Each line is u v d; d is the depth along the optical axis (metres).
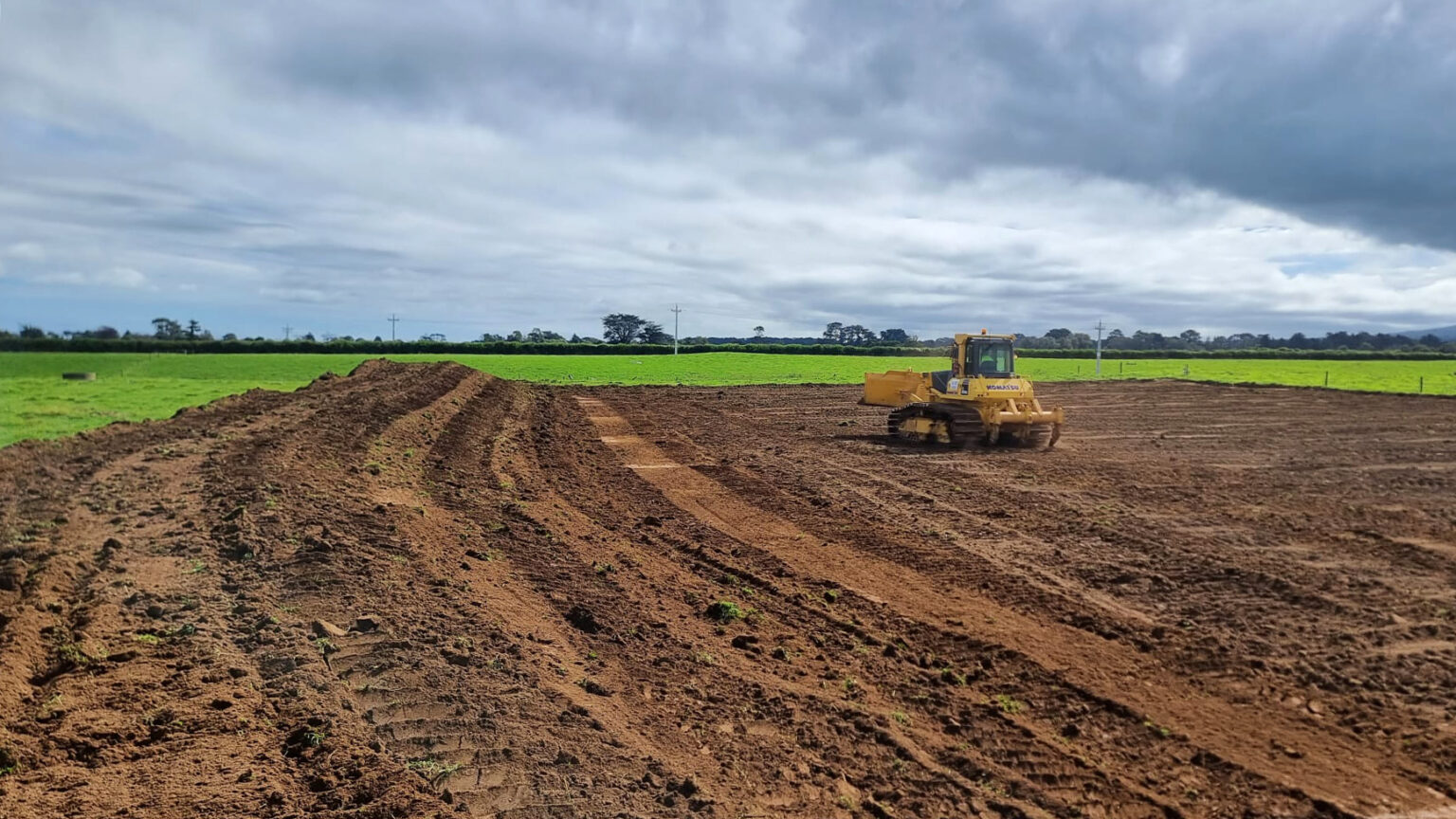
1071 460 22.75
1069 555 13.07
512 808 5.45
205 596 8.63
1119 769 6.92
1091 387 53.41
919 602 10.88
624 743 6.52
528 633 8.70
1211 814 6.32
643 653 8.62
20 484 13.26
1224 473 20.67
